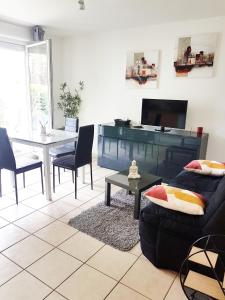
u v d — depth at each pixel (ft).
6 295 5.25
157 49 12.76
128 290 5.50
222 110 11.55
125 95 14.48
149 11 10.64
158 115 12.68
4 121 15.70
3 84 15.11
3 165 9.76
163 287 5.60
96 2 9.71
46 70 14.12
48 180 9.76
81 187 11.37
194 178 8.93
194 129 12.43
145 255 6.50
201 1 9.32
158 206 6.09
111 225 8.07
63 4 10.13
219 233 5.05
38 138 10.30
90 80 15.79
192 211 5.65
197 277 4.17
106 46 14.61
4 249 6.75
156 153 12.10
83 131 9.91
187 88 12.28
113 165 13.88
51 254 6.61
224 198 5.10
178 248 5.71
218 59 11.25
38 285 5.55
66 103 16.78
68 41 16.15
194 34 11.60
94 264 6.29
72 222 8.18
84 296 5.29
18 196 10.29
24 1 9.82
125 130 12.92
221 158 11.95
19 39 14.11
